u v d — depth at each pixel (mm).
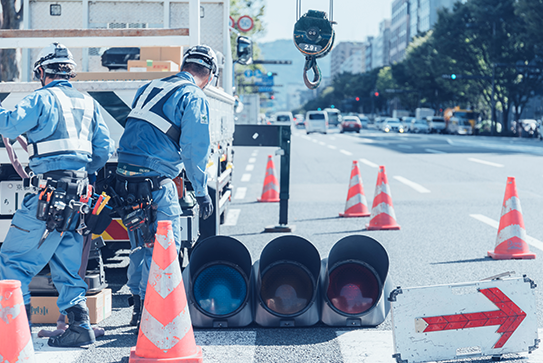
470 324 3721
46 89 3795
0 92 4734
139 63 6180
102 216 3928
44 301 4523
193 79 4211
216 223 5977
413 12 138875
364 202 9883
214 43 9336
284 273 4648
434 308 3674
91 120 3938
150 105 4039
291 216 9859
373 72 128375
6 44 5430
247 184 14477
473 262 6523
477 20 50406
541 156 22453
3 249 3801
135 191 3961
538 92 52656
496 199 11461
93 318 4508
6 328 2965
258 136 8523
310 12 5520
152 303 3564
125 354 3869
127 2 8547
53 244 3840
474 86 57500
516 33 47938
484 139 42250
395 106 129500
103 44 5434
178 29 5406
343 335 4277
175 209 4102
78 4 8547
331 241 7801
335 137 46094
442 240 7770
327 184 14336
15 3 13648
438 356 3678
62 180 3707
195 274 4613
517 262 6523
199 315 4445
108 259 6809
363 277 4641
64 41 5434
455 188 13156
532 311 3822
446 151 26078
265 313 4453
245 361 3777
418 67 69062
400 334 3637
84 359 3773
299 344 4094
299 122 104812
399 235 8125
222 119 7129
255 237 8039
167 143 4008
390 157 22688
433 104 83312
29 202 3771
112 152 4070
